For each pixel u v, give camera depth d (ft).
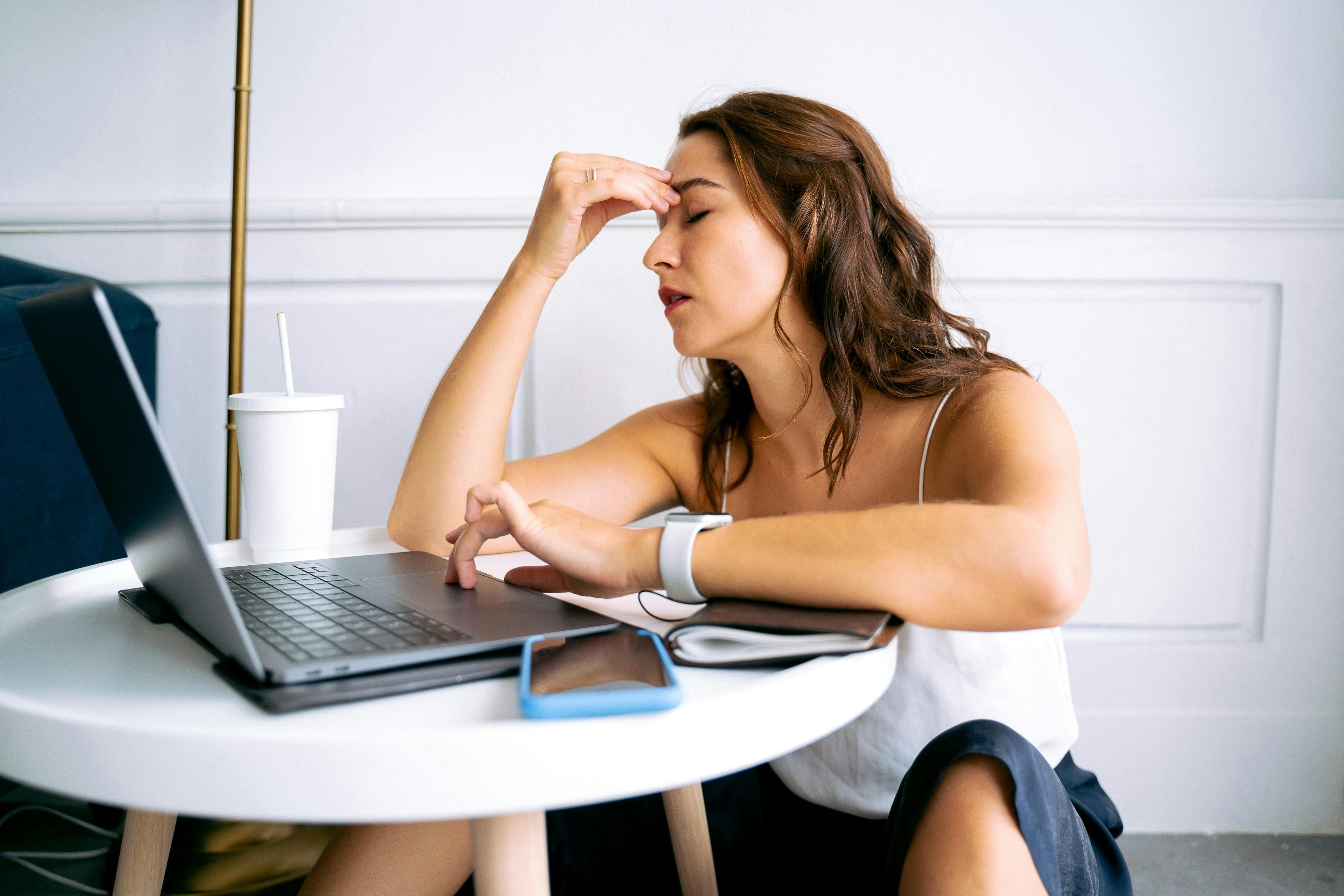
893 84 4.83
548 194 3.13
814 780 2.86
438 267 4.85
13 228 4.87
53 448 4.20
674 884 2.99
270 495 2.95
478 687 1.68
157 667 1.81
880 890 2.08
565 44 4.83
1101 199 4.77
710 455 3.52
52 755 1.45
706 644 1.88
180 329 4.94
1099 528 4.92
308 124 4.84
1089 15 4.79
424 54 4.82
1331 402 4.84
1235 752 4.99
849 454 3.01
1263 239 4.76
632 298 4.86
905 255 3.21
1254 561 4.95
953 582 1.92
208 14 4.82
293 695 1.53
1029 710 2.77
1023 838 1.89
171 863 3.88
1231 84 4.81
